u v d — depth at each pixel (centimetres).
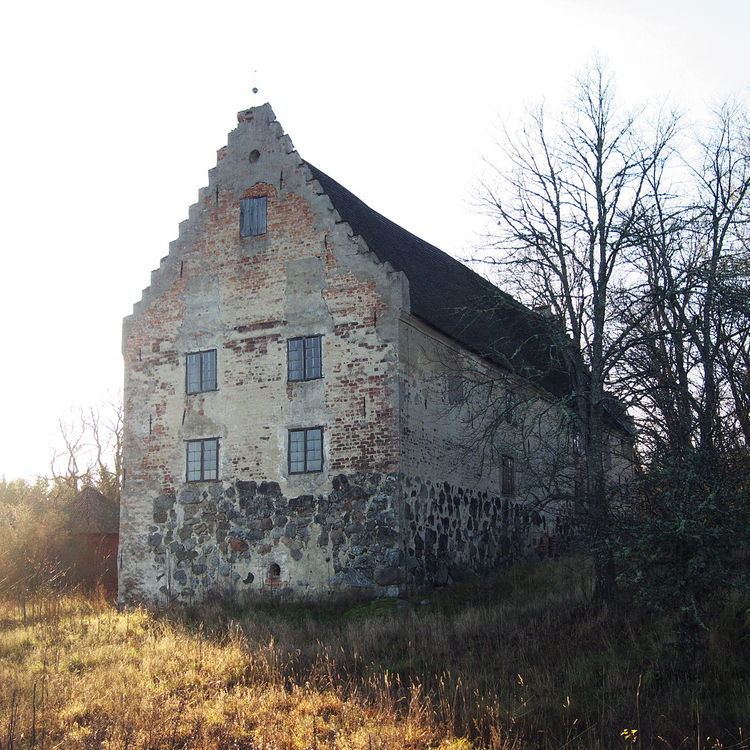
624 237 1970
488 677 1493
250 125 2666
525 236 2062
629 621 1703
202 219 2691
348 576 2302
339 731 1287
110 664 1686
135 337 2738
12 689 1461
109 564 3347
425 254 3148
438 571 2405
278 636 1894
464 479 2614
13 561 3225
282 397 2481
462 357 2655
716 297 1833
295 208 2558
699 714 1281
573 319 2050
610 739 1246
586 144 2092
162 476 2619
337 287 2458
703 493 1576
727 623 1599
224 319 2609
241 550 2461
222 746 1250
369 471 2328
